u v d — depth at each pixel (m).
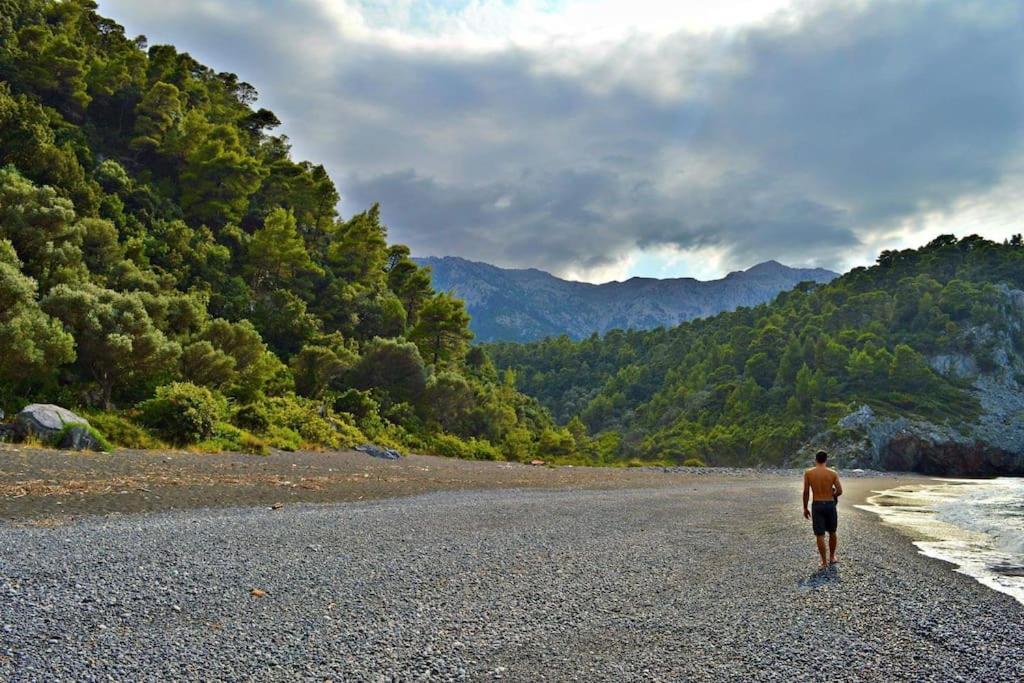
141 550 10.16
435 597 8.92
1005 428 124.06
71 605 7.44
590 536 14.70
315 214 91.75
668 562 12.21
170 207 68.62
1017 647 8.05
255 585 8.87
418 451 43.56
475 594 9.19
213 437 27.55
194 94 97.75
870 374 138.38
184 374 34.06
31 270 31.41
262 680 5.82
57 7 84.31
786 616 8.92
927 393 135.50
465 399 56.28
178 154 76.50
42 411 21.34
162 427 26.20
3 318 24.17
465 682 6.09
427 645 7.04
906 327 164.88
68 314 27.33
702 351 188.25
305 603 8.25
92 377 28.08
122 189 61.66
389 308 78.50
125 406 29.08
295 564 10.12
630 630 7.96
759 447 121.62
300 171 89.38
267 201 86.50
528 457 52.59
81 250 36.59
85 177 54.50
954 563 14.16
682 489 31.56
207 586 8.63
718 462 123.62
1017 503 32.12
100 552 9.82
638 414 171.25
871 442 110.94
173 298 39.38
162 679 5.70
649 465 69.94
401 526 14.29
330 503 17.59
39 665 5.76
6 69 66.12
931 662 7.32
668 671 6.62
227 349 39.12
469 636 7.41
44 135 52.50
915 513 26.00
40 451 19.33
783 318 189.50
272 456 27.77
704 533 16.19
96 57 81.62
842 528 19.16
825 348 147.62
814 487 12.85
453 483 26.31
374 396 50.31
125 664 5.97
